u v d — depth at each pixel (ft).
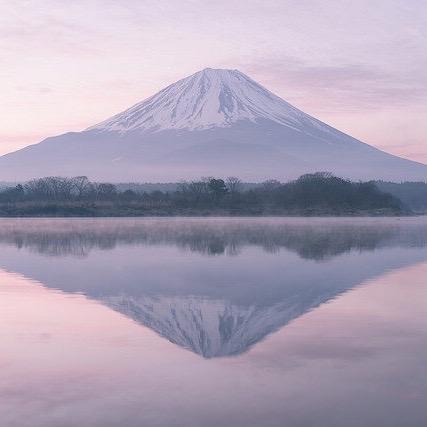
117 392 35.96
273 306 60.85
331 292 69.15
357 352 43.45
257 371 39.50
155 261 101.86
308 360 41.73
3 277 82.79
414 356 42.45
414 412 32.94
